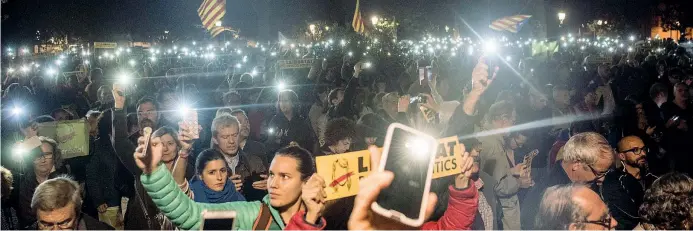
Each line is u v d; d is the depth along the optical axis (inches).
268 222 159.9
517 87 537.3
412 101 366.3
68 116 355.9
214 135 268.1
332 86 553.6
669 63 843.4
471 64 794.8
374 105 400.2
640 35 1914.4
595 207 148.6
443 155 145.5
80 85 609.9
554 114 418.9
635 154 233.8
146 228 217.3
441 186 169.0
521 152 297.4
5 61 915.4
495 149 256.2
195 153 337.4
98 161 290.2
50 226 166.2
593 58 871.7
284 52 996.6
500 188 252.8
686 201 167.0
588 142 200.2
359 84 536.1
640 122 347.6
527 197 228.5
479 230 215.3
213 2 679.1
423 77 487.5
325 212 167.6
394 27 1157.1
